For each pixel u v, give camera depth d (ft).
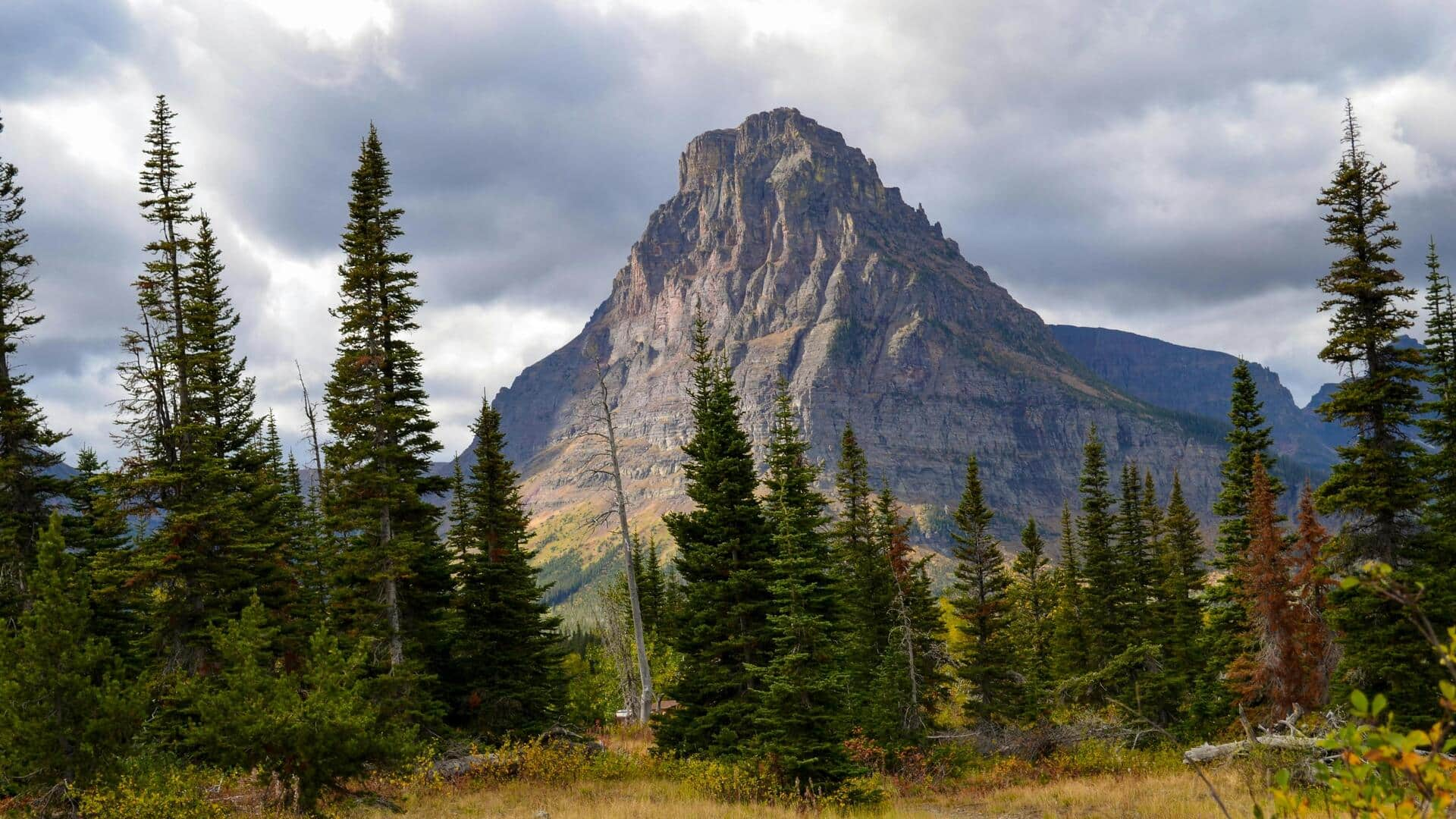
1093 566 170.71
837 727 86.38
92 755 63.52
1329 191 97.14
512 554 128.98
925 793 100.17
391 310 108.37
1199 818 63.46
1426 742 14.44
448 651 123.13
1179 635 163.53
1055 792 88.17
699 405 109.50
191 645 98.17
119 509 102.53
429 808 79.05
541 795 87.92
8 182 108.99
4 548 102.42
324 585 134.82
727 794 84.17
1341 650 109.70
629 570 125.29
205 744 65.36
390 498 104.73
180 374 107.55
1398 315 94.02
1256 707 121.49
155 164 112.98
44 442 107.96
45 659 63.57
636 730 162.50
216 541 103.50
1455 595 90.02
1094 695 152.76
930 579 154.61
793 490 105.70
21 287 107.86
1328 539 108.68
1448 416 100.12
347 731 66.03
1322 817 32.81
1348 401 95.40
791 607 85.97
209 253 114.42
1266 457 134.21
